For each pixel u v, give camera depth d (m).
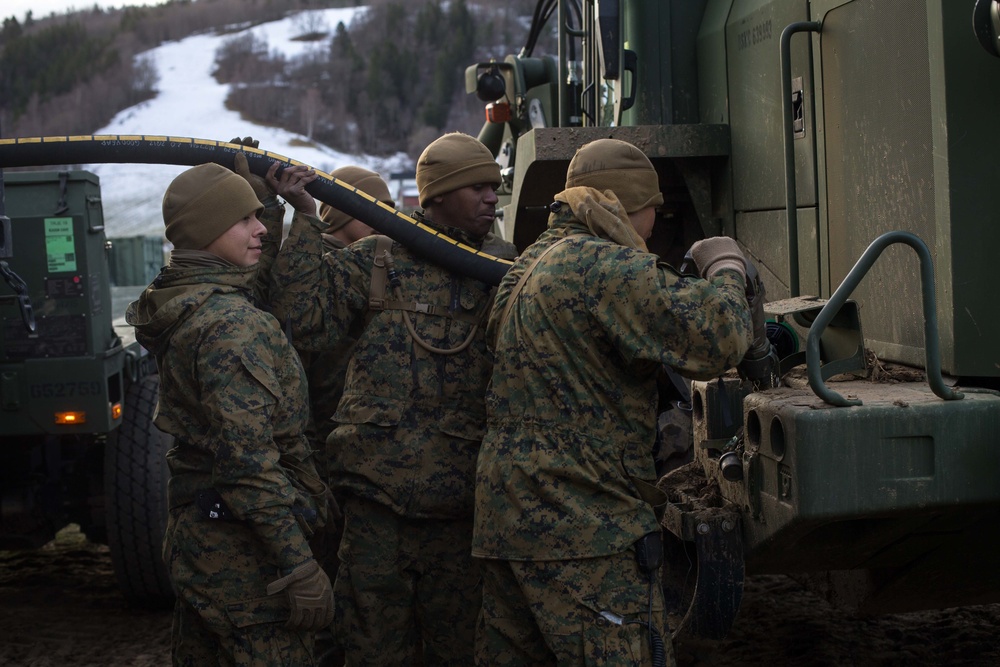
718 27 3.41
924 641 3.47
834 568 2.44
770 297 3.13
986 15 2.08
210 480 2.15
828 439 1.94
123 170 77.00
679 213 3.78
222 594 2.13
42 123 140.00
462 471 2.50
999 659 3.28
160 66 162.25
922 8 2.35
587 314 2.02
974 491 1.97
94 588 4.64
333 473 2.59
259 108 136.88
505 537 2.03
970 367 2.24
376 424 2.50
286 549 2.08
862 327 2.63
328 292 2.58
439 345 2.53
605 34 3.35
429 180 2.60
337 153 123.25
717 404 2.42
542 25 4.83
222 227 2.22
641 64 3.58
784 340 2.59
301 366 2.30
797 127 2.93
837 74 2.72
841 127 2.72
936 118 2.28
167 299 2.18
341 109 134.38
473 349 2.54
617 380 2.04
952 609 3.79
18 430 3.88
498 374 2.12
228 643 2.13
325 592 2.11
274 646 2.13
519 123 4.87
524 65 4.76
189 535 2.16
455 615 2.54
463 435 2.50
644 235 2.25
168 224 2.25
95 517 4.27
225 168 2.31
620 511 2.01
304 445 2.30
